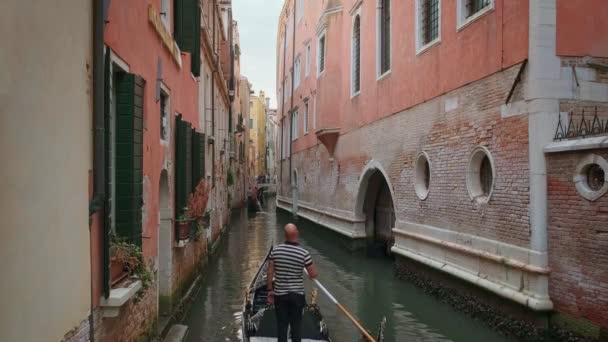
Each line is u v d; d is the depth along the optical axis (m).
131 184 5.30
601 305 6.29
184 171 9.01
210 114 16.62
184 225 8.88
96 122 4.11
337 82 19.47
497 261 8.27
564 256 6.99
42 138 3.01
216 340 7.98
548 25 7.46
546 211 7.36
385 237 16.39
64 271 3.34
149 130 6.48
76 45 3.60
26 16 2.78
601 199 6.34
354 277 13.38
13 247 2.64
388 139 13.95
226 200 24.67
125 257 5.04
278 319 6.22
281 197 35.69
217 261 15.70
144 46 6.20
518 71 7.89
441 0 10.62
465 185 9.59
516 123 7.95
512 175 8.04
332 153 20.34
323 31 21.52
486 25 8.85
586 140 6.52
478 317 8.90
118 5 4.96
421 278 11.58
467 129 9.52
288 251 6.32
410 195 12.37
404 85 12.77
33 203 2.88
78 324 3.61
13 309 2.64
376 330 8.78
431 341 8.18
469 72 9.45
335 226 19.91
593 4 7.58
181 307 9.05
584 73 7.54
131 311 5.43
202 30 13.12
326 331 7.09
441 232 10.55
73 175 3.53
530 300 7.33
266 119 77.06
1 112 2.52
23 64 2.75
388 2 14.49
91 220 4.11
